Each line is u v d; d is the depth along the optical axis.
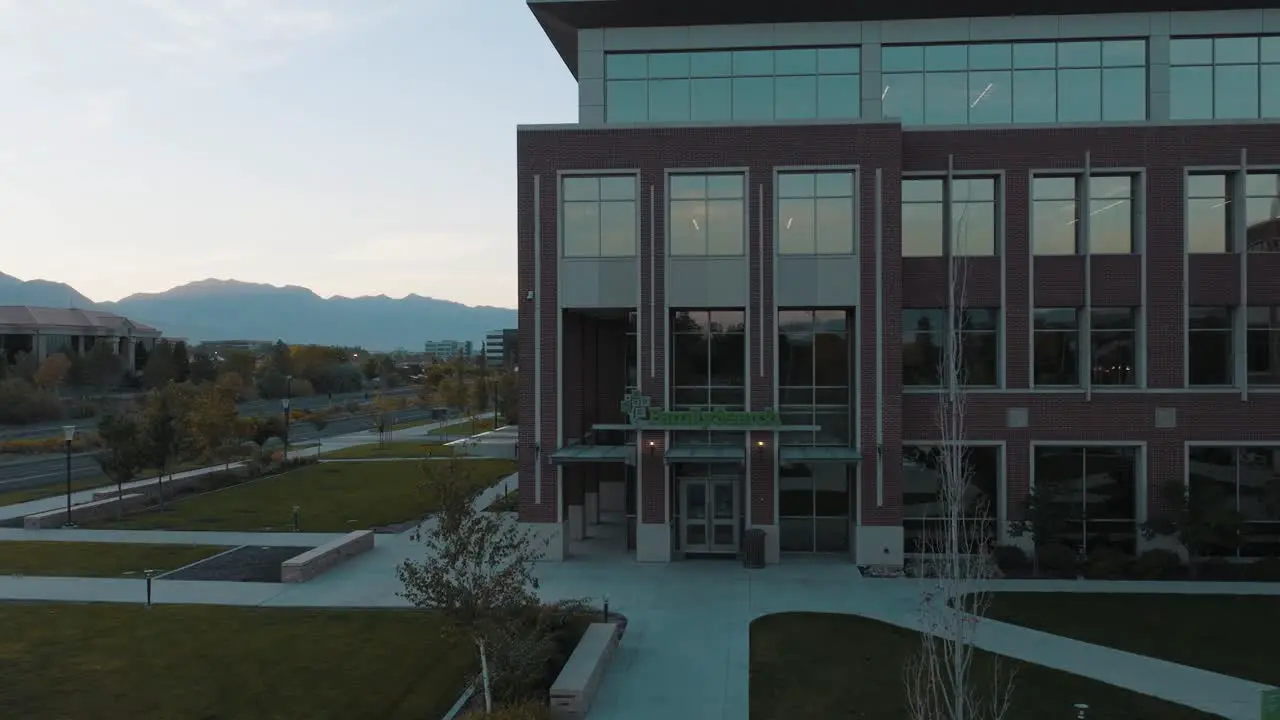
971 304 26.56
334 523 31.75
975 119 27.17
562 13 27.05
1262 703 10.07
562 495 26.20
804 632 18.72
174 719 13.74
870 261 25.59
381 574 23.81
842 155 25.58
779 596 21.84
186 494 38.88
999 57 27.22
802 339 26.70
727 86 27.52
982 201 26.72
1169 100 26.70
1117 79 27.03
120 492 33.62
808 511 26.98
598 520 32.75
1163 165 26.03
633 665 16.64
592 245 26.36
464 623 13.57
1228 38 26.75
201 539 28.70
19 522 31.64
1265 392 25.72
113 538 28.84
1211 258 26.02
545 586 22.86
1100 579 23.53
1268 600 21.25
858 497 25.44
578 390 27.95
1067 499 26.31
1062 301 26.39
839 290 25.70
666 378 25.95
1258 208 26.02
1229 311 26.25
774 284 25.80
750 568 24.89
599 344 31.73
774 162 25.73
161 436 34.38
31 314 123.50
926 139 26.59
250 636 18.11
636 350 26.92
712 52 27.61
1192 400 25.91
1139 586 22.70
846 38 27.25
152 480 41.66
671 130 26.03
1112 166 26.12
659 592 22.25
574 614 18.80
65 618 19.38
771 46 27.36
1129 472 26.25
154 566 24.72
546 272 26.42
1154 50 26.72
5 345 115.94
